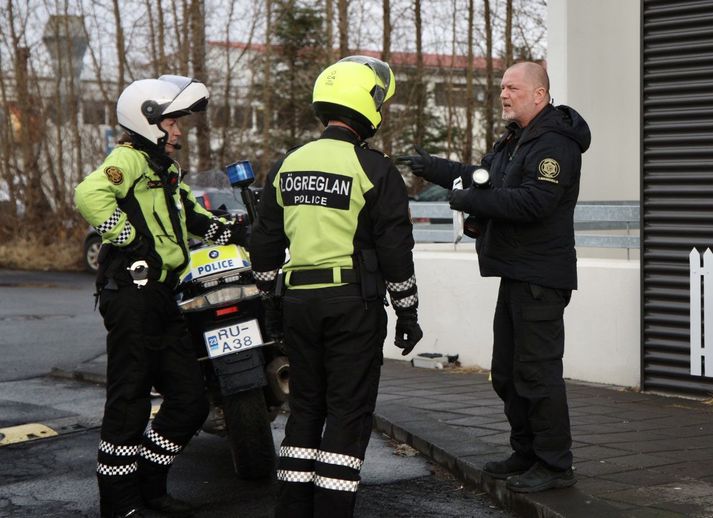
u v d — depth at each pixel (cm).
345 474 402
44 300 1423
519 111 446
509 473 474
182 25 2042
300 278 414
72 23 2195
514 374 454
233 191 700
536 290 444
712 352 646
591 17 935
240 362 493
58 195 2175
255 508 479
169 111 463
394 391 716
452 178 478
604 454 516
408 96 2358
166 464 476
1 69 2264
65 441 617
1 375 849
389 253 408
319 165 412
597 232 969
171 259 465
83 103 2233
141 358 461
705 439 550
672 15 673
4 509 479
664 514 412
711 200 657
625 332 709
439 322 845
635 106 955
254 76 2134
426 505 470
